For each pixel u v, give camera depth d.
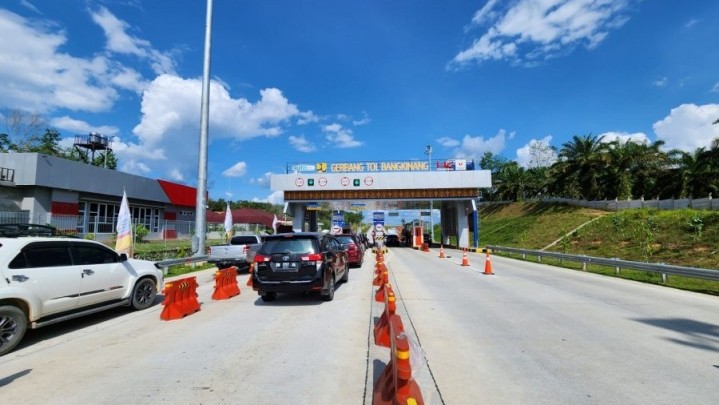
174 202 39.53
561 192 57.25
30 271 6.68
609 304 9.73
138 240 28.23
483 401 4.23
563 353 5.84
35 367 5.44
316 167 41.47
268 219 63.75
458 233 42.41
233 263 17.62
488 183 39.28
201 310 9.24
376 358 5.68
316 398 4.35
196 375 5.06
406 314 8.58
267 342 6.52
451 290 12.08
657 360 5.53
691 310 9.00
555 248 33.50
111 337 6.93
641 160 53.69
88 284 7.73
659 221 28.88
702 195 49.50
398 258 26.94
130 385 4.76
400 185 40.22
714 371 5.09
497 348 6.11
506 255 30.58
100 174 29.09
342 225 47.06
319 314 8.70
